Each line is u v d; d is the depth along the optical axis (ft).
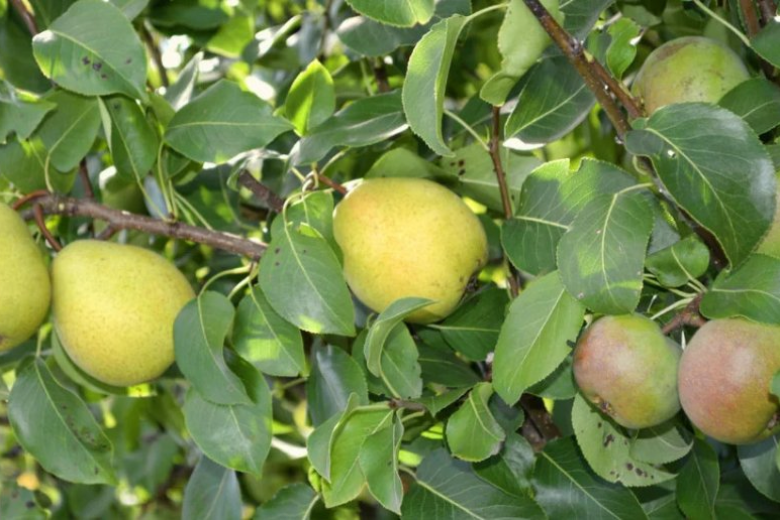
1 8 3.34
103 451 3.02
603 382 2.60
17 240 2.92
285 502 2.97
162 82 3.60
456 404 3.01
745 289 2.56
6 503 3.56
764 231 2.51
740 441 2.57
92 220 3.35
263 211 3.60
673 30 3.23
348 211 2.93
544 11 2.57
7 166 3.04
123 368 2.97
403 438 3.10
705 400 2.54
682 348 2.65
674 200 2.53
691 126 2.56
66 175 3.10
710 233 2.65
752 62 3.02
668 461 2.74
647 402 2.60
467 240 2.92
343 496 2.72
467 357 3.07
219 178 3.43
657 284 2.69
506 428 2.87
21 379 3.04
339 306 2.81
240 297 3.43
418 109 2.57
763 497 3.04
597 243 2.58
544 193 2.89
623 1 3.17
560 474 2.89
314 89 3.02
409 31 3.14
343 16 3.51
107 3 2.91
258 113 2.98
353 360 2.90
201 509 3.16
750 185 2.51
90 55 2.89
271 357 2.88
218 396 2.83
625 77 3.32
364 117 2.98
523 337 2.66
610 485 2.87
